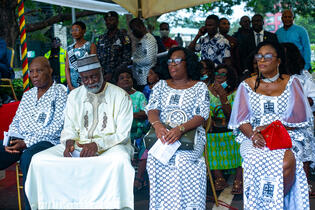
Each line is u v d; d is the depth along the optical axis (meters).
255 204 3.45
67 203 3.41
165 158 3.58
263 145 3.51
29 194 3.44
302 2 14.11
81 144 3.60
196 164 3.69
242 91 3.81
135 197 4.78
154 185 3.67
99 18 21.25
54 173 3.40
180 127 3.61
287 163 3.38
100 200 3.38
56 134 4.02
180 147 3.64
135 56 6.73
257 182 3.45
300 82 3.98
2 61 6.50
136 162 5.32
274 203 3.34
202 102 3.78
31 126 4.08
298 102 3.64
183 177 3.61
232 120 3.84
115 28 6.43
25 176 3.68
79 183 3.39
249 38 7.58
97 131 3.74
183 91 3.85
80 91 3.85
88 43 5.62
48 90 4.14
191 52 3.91
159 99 3.89
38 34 16.94
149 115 3.83
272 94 3.71
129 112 3.82
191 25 15.86
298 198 3.46
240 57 7.55
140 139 5.09
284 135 3.44
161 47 7.44
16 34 10.77
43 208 3.42
